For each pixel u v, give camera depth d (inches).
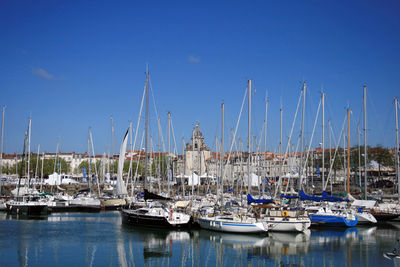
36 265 1349.7
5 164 7682.1
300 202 2185.0
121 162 2576.3
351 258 1445.6
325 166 4505.4
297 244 1673.2
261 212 1978.3
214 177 4306.1
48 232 1982.0
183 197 2869.1
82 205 2942.9
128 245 1669.5
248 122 2065.7
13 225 2234.3
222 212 1974.7
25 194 3026.6
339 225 2079.2
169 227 1948.8
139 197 3051.2
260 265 1370.6
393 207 2388.0
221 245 1657.2
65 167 6614.2
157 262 1409.9
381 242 1722.4
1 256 1467.8
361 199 2605.8
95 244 1689.2
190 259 1449.3
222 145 2294.5
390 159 4392.2
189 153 5748.0
